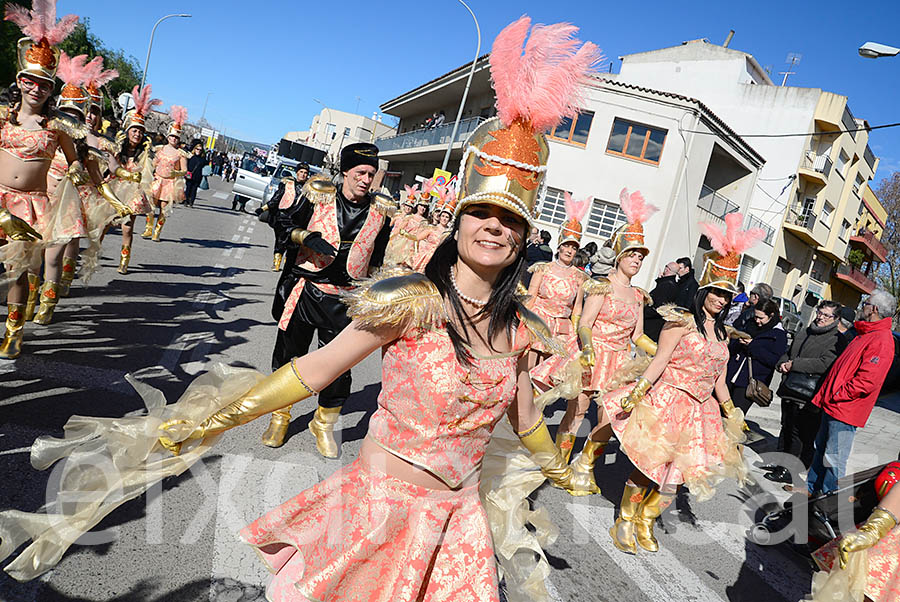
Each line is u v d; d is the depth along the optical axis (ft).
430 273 6.15
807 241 105.40
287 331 14.15
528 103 5.90
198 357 19.03
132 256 34.24
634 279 74.79
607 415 14.11
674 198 73.10
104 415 13.52
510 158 5.82
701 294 13.60
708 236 13.66
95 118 22.49
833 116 91.86
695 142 73.41
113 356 17.53
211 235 51.08
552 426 21.88
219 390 6.22
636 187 73.97
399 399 5.95
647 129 73.72
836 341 20.71
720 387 14.49
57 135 16.74
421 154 106.01
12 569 6.32
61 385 14.69
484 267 6.01
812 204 98.94
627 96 72.84
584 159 74.23
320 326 13.83
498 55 6.16
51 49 16.06
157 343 19.62
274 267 40.63
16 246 14.82
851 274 125.70
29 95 15.97
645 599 11.59
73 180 16.81
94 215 20.86
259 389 5.94
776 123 94.63
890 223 144.25
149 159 28.99
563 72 5.98
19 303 15.66
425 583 6.06
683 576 12.81
